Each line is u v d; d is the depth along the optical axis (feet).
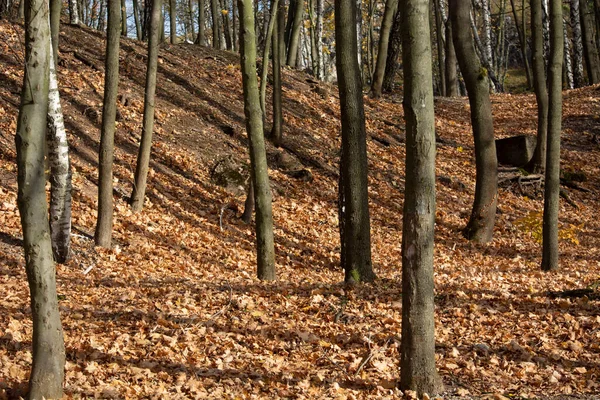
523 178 61.11
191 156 53.98
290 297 30.25
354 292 31.32
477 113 48.88
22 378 19.61
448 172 62.95
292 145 61.21
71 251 35.76
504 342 23.71
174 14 86.38
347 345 23.94
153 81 43.29
